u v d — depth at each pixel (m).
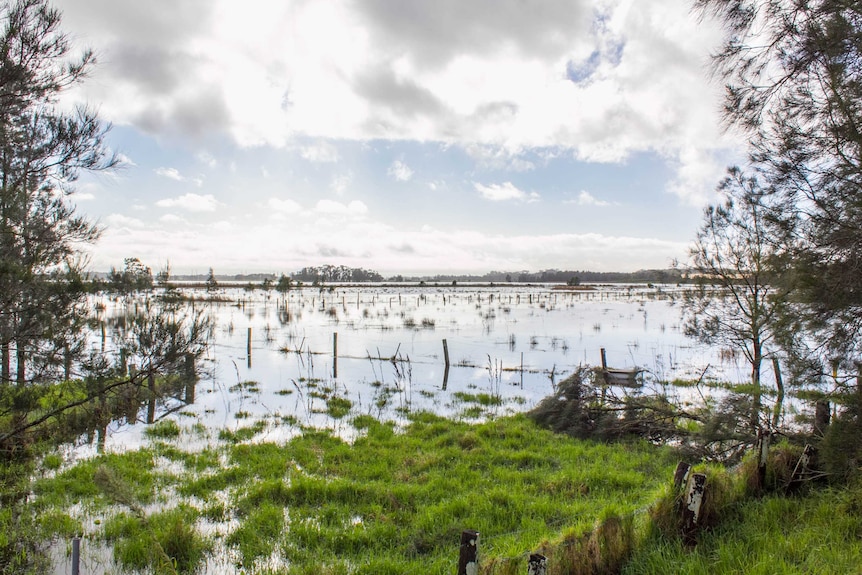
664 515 6.20
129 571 6.87
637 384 17.27
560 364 26.92
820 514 6.32
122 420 15.01
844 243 5.93
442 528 7.96
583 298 98.19
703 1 5.89
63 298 7.07
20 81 6.87
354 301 85.19
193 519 8.35
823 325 6.15
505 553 6.23
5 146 6.98
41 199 7.41
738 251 11.53
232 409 17.47
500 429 14.32
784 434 8.44
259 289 131.00
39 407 7.46
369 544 7.60
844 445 6.21
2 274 6.34
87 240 7.77
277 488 9.62
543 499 9.02
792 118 6.26
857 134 5.60
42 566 6.83
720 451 9.76
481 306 73.31
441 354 30.38
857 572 4.69
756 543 5.75
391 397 19.55
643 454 11.77
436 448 12.68
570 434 14.04
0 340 6.47
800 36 5.66
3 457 7.55
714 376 22.39
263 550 7.40
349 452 12.17
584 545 5.45
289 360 28.75
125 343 8.05
